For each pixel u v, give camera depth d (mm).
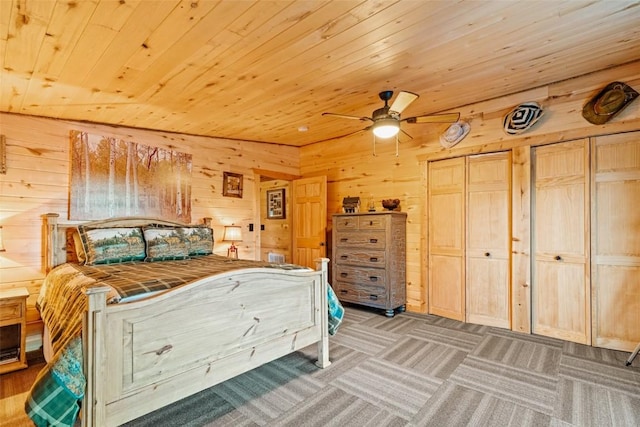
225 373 2041
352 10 1820
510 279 3639
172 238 3518
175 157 4270
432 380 2461
